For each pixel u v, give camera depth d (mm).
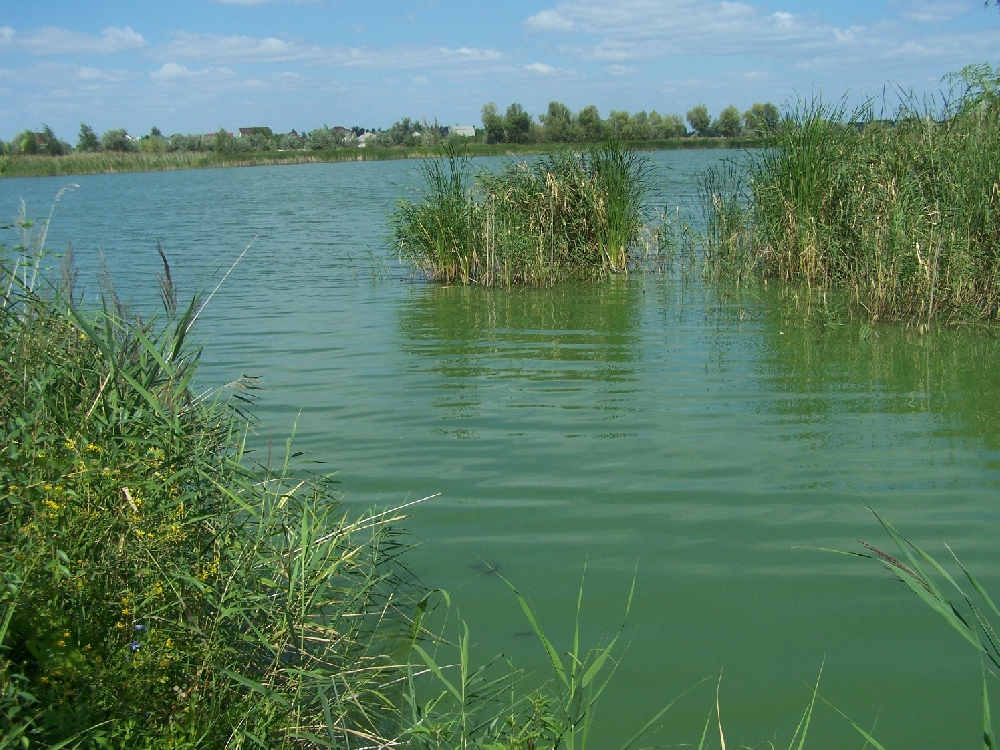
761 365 8141
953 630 3900
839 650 3773
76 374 4137
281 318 11016
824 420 6562
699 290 12156
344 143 83812
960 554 4504
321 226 22625
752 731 3285
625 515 5070
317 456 6102
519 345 9258
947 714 3348
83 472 3221
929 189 10609
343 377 8156
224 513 3859
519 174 14430
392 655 3832
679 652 3777
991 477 5418
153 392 4328
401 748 3256
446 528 4965
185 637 3117
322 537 4047
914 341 8844
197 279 14086
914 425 6398
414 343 9508
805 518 4969
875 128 12195
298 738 3156
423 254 14297
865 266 10141
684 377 7828
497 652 3822
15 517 3189
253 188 40781
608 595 4234
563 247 13562
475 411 7035
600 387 7605
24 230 4906
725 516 5027
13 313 4320
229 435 4336
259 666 3361
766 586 4285
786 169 12484
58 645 2793
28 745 2535
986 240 9758
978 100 10898
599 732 3301
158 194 38250
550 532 4887
